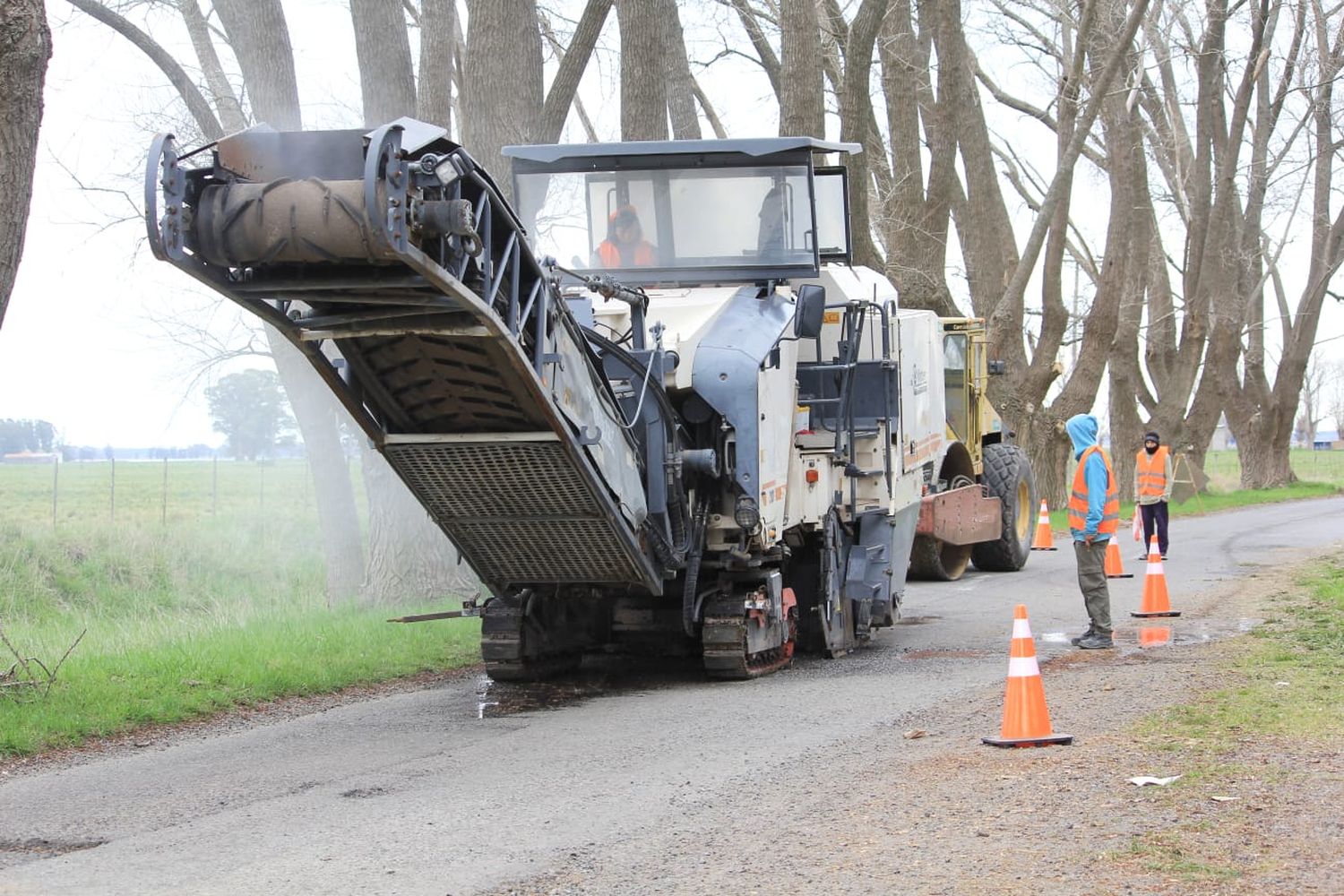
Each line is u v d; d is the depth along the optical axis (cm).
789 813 672
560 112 1719
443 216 729
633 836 641
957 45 2614
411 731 927
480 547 1027
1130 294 3859
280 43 1605
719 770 778
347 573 1716
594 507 968
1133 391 3934
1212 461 9162
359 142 735
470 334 805
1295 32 3903
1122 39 2620
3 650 1173
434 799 726
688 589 1073
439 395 896
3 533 2567
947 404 1819
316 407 1694
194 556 2592
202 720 972
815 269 1177
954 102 2625
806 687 1068
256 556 2667
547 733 911
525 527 996
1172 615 1431
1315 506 3525
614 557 1023
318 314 830
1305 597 1526
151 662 1098
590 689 1104
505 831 657
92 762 840
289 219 719
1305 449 12825
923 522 1494
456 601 1523
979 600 1628
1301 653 1102
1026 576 1898
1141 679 1023
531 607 1111
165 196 717
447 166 740
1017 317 2839
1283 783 677
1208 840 587
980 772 736
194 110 1611
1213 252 3847
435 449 926
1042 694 820
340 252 723
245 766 821
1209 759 735
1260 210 4294
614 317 1055
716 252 1181
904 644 1307
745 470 1039
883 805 677
